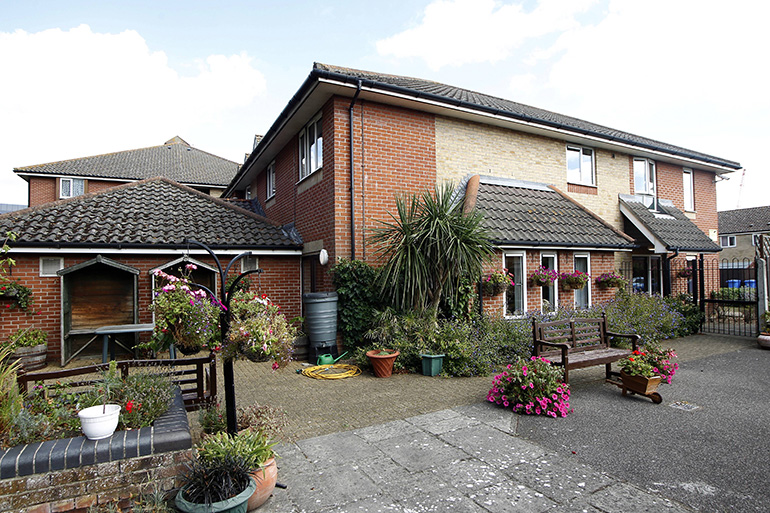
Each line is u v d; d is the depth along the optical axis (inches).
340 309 354.6
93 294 364.2
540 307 412.2
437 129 414.0
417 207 335.3
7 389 139.2
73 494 123.0
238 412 179.6
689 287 577.3
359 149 371.6
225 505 119.4
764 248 430.0
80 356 361.4
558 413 217.6
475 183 410.6
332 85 341.4
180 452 134.0
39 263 346.0
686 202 622.2
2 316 334.3
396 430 200.7
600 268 455.5
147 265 381.1
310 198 417.4
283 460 170.7
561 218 436.8
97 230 377.1
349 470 161.3
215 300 168.7
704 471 156.3
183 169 1040.2
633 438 187.6
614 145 517.0
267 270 428.8
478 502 137.9
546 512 131.6
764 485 145.6
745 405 231.1
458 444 183.6
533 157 477.1
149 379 168.4
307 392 265.3
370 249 372.5
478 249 313.6
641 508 132.8
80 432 139.0
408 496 142.4
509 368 237.1
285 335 166.6
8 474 117.6
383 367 296.2
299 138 450.9
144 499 128.1
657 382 239.3
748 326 507.8
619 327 378.0
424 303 321.4
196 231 413.4
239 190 762.2
